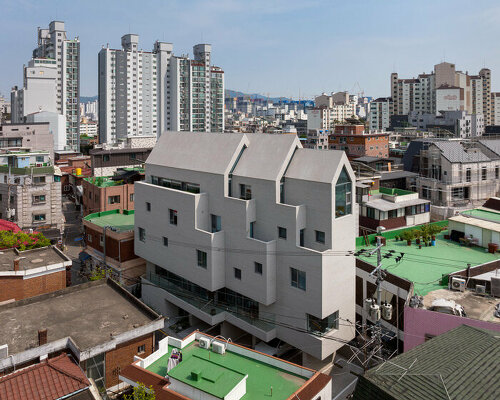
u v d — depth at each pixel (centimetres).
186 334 4097
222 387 2203
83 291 3512
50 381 2214
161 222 4369
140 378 2498
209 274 3859
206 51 19262
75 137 16812
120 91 17288
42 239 4897
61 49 16550
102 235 5216
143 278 4756
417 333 3028
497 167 7050
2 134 10500
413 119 19150
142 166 8125
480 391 1817
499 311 2989
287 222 3475
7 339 2781
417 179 7019
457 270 3809
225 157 3928
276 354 3659
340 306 3434
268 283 3550
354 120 11994
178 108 18325
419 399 1795
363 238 4594
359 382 1983
